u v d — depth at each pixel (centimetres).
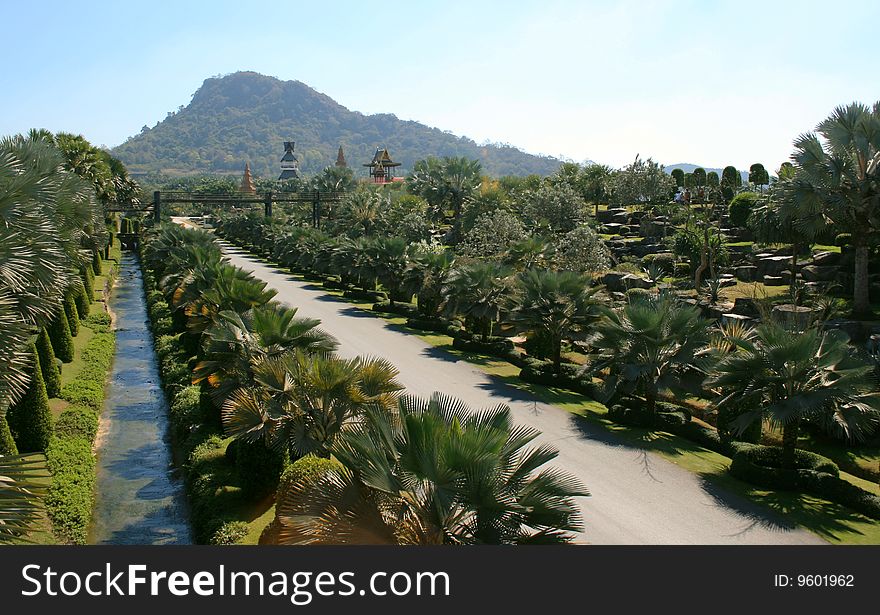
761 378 1577
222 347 1633
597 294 2569
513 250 3678
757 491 1565
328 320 3816
